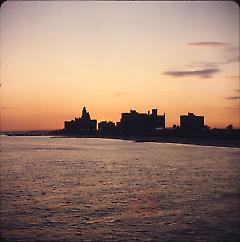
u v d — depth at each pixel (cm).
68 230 1327
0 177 2895
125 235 1272
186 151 6925
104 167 3784
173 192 2192
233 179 2825
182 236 1251
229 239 1198
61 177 2922
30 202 1844
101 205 1784
